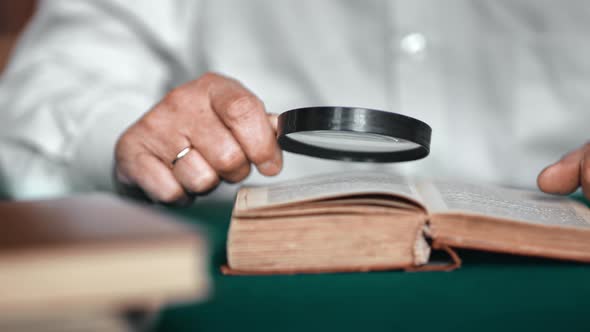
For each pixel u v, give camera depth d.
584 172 1.04
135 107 1.56
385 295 0.77
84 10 1.89
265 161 1.07
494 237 0.90
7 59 3.16
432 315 0.69
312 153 1.12
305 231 0.86
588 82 1.93
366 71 2.00
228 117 1.06
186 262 0.43
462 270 0.90
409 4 1.92
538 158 1.96
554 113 1.94
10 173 1.51
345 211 0.86
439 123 1.92
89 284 0.42
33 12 3.77
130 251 0.42
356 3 2.00
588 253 0.91
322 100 2.02
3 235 0.45
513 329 0.66
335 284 0.82
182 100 1.14
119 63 1.82
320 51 2.02
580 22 1.94
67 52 1.76
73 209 0.61
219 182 1.15
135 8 1.95
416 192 0.99
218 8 2.07
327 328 0.65
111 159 1.45
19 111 1.57
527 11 1.94
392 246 0.88
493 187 1.15
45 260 0.41
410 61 1.92
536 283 0.83
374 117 0.93
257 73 2.06
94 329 0.43
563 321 0.68
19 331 0.42
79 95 1.58
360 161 1.13
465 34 1.94
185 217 1.21
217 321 0.66
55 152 1.50
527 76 1.94
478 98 1.96
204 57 2.10
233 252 0.85
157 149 1.14
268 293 0.77
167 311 0.69
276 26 2.04
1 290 0.41
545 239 0.91
